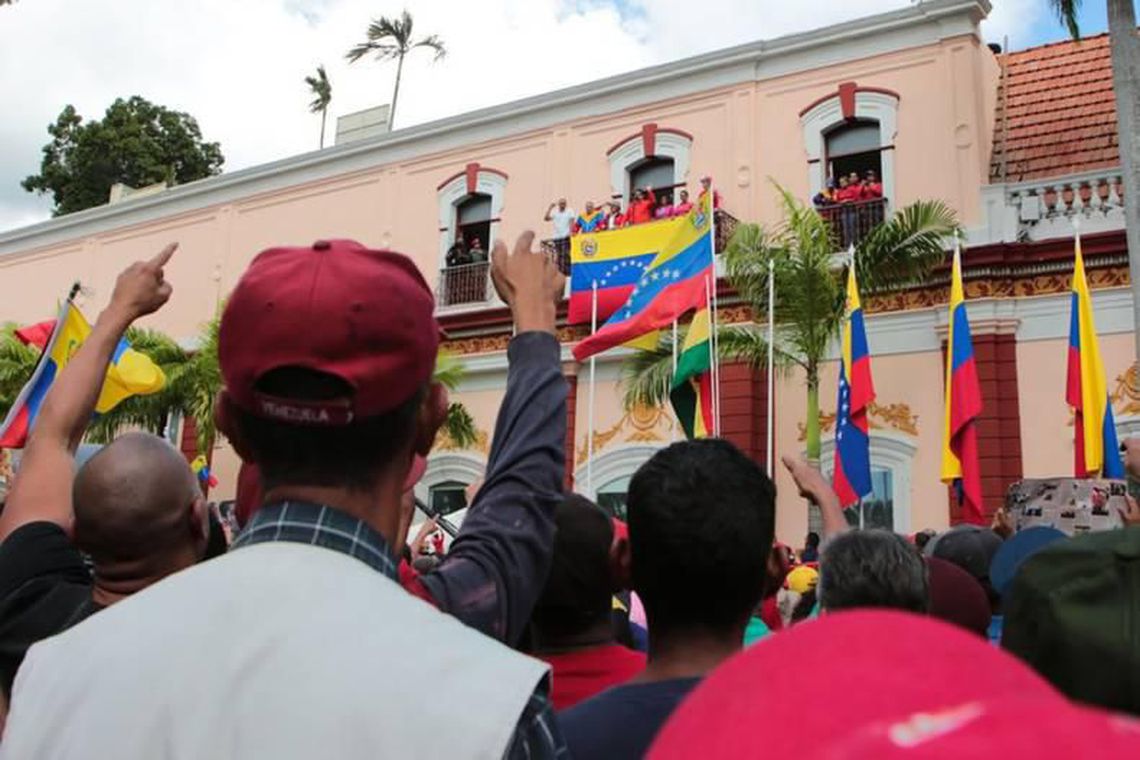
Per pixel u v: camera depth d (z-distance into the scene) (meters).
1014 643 1.57
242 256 22.73
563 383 2.43
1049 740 0.54
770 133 17.08
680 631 2.28
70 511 2.70
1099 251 13.95
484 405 18.86
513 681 1.36
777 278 13.63
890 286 14.41
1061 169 15.59
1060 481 6.90
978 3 15.52
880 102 16.12
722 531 2.24
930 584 3.55
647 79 18.17
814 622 0.75
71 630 1.57
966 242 14.79
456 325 19.20
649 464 2.41
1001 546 4.28
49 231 25.98
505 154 19.75
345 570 1.52
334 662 1.36
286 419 1.62
